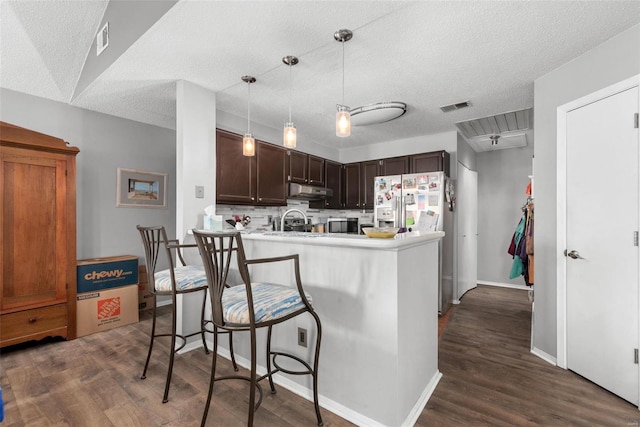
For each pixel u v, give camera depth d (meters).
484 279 5.45
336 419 1.69
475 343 2.75
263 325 1.42
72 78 2.85
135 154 3.58
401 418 1.60
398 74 2.48
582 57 2.15
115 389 1.96
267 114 3.56
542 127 2.48
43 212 2.64
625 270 1.88
